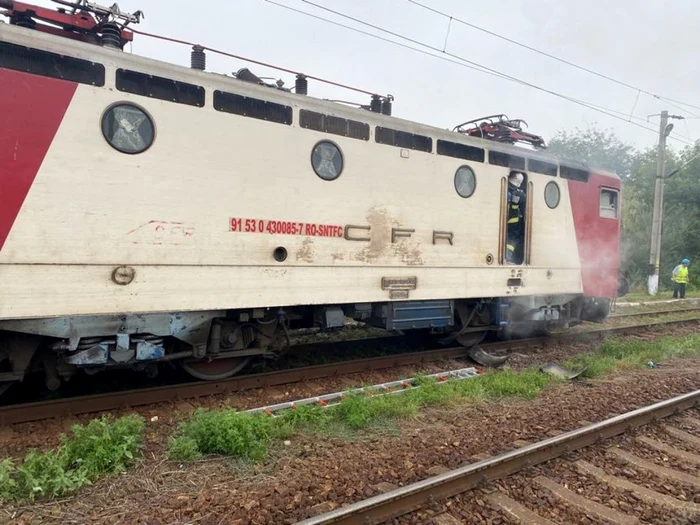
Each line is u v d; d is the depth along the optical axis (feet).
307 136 19.57
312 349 26.78
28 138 14.12
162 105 16.33
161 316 16.66
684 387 21.57
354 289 21.04
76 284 14.98
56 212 14.58
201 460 13.52
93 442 12.95
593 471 13.65
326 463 13.47
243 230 18.06
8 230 13.89
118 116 15.56
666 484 13.25
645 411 17.21
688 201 87.92
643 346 29.63
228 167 17.70
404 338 31.09
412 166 22.82
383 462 13.56
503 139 29.32
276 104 18.79
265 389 19.97
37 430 15.14
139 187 15.94
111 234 15.48
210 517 10.62
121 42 17.78
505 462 13.14
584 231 31.63
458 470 12.37
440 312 24.50
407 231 22.70
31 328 14.53
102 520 10.55
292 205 19.22
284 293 19.12
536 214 28.55
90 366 16.49
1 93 13.74
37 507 10.97
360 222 21.15
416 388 19.99
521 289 27.81
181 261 16.79
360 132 21.13
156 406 17.51
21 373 15.53
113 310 15.60
